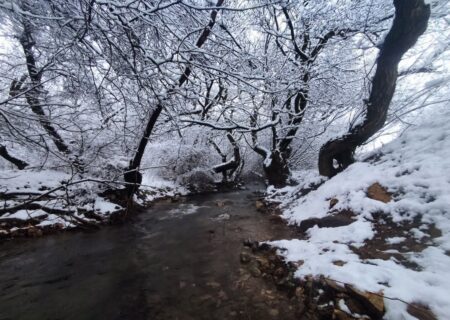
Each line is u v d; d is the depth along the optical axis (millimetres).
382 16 8766
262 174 19578
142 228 7727
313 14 9023
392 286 2965
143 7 4375
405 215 4266
